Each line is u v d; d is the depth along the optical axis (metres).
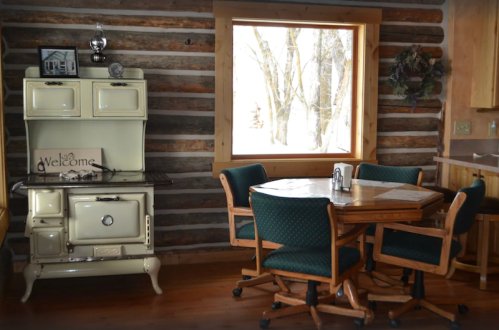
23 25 3.68
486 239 3.45
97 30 3.59
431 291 3.45
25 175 3.75
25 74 3.53
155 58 3.88
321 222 2.41
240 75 4.13
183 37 3.91
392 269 3.66
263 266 2.70
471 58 4.30
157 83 3.90
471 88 4.33
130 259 3.28
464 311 3.04
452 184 4.30
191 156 4.04
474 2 4.21
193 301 3.25
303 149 4.30
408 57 4.10
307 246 2.50
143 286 3.53
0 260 3.36
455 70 4.30
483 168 3.75
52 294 3.37
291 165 4.13
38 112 3.36
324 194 2.95
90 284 3.57
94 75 3.66
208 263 4.07
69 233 3.17
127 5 3.79
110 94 3.45
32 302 3.22
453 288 3.51
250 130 4.20
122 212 3.19
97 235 3.17
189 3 3.87
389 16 4.21
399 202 2.71
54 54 3.46
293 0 4.06
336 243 2.45
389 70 4.19
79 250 3.19
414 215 2.68
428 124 4.41
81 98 3.42
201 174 4.07
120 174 3.56
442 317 2.99
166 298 3.30
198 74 3.97
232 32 3.97
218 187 4.10
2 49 3.66
